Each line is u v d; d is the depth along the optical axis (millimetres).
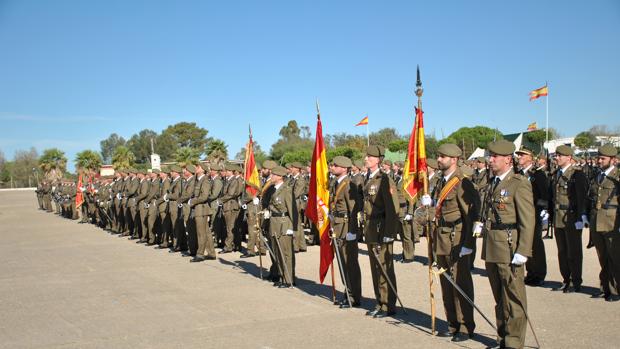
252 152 11750
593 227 8086
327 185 8734
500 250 5875
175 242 14781
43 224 25375
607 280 8094
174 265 12484
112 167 63031
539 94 27844
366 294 9023
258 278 10664
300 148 58344
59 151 66688
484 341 6324
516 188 5848
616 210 7824
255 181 11617
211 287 9859
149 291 9625
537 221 9078
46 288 10148
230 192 14227
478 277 10055
